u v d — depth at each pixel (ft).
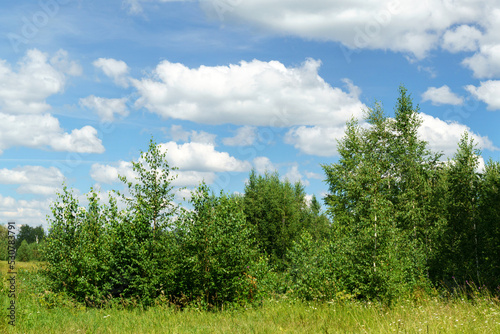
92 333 25.66
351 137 83.87
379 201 39.37
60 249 41.93
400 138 81.41
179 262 40.83
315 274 40.55
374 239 37.86
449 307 32.01
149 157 42.86
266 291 41.83
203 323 29.91
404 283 39.88
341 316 30.01
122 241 41.37
